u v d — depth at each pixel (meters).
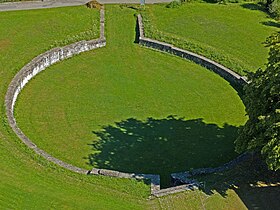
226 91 51.75
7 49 52.53
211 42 59.09
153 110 48.00
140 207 33.53
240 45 59.06
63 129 44.00
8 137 39.34
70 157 40.69
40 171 36.03
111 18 62.25
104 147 42.22
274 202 35.47
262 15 67.06
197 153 42.50
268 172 37.88
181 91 51.34
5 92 45.75
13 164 36.38
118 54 56.56
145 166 40.50
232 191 35.91
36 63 50.97
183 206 34.06
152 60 56.19
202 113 48.12
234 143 39.88
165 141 43.69
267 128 33.09
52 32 56.97
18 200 33.19
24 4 62.91
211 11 66.62
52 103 47.41
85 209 32.97
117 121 45.88
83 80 51.53
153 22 62.12
